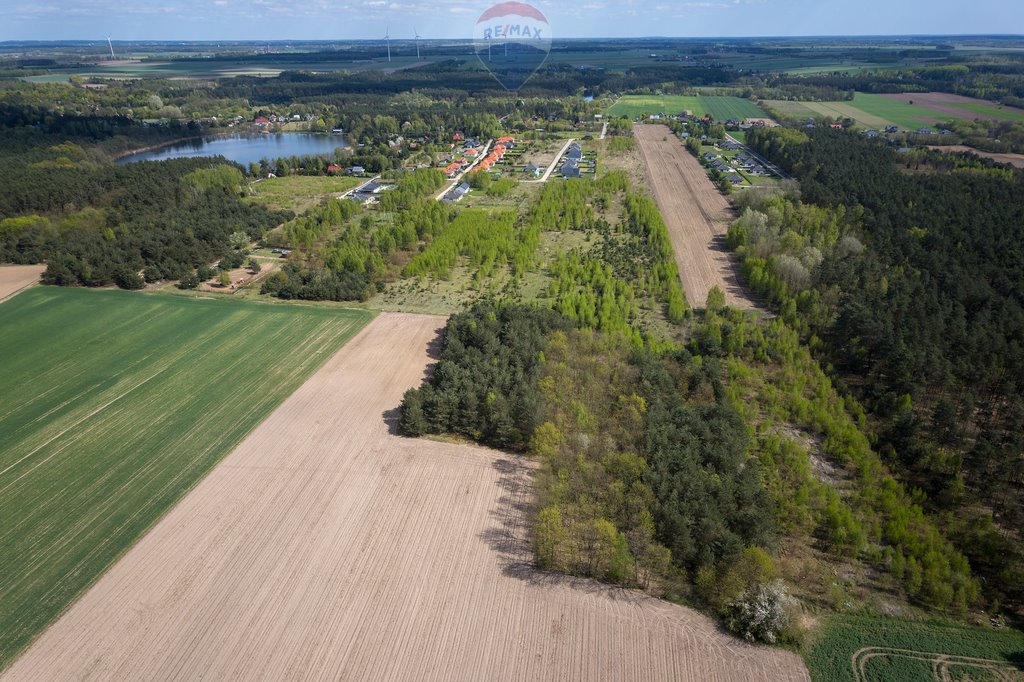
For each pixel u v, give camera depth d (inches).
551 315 4224.9
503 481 2989.7
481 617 2278.5
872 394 3506.4
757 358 3954.2
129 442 3287.4
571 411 3262.8
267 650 2159.2
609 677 2063.2
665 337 4328.3
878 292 4515.3
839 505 2719.0
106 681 2052.2
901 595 2377.0
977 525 2647.6
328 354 4200.3
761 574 2309.3
